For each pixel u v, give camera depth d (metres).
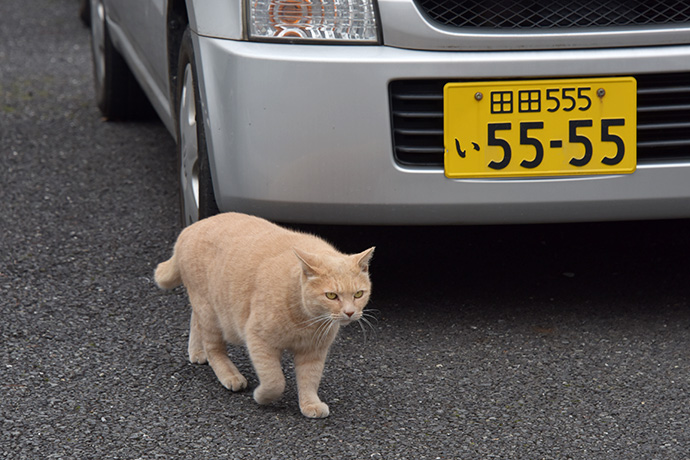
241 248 3.00
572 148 3.34
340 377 3.23
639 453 2.72
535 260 4.32
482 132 3.32
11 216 4.82
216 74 3.46
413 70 3.27
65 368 3.26
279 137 3.35
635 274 4.14
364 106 3.30
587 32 3.28
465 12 3.32
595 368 3.29
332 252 2.95
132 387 3.13
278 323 2.82
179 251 3.21
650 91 3.32
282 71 3.31
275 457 2.69
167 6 4.26
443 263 4.30
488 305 3.84
